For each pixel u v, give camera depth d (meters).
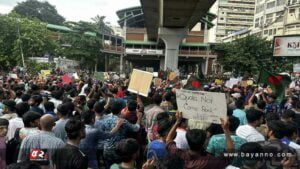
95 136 5.15
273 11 66.25
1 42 42.91
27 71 35.88
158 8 34.62
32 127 4.88
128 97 8.98
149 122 6.41
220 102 4.07
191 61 81.69
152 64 94.56
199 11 34.97
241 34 84.75
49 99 7.99
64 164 3.87
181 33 46.25
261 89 10.63
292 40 17.05
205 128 4.98
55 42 51.84
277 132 4.45
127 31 75.88
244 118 6.45
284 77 9.99
